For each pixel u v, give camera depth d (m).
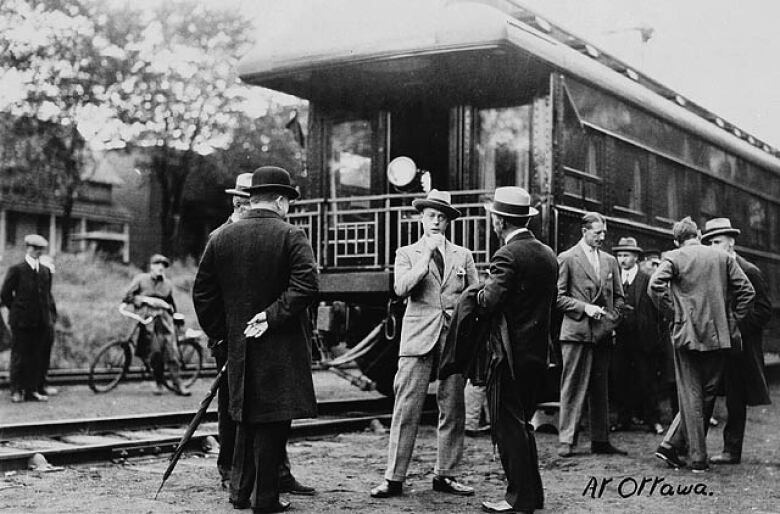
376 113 10.41
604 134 9.92
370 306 9.76
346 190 10.62
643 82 12.19
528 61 8.87
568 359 7.43
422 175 9.22
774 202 16.27
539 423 8.89
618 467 6.86
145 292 12.23
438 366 5.64
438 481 5.68
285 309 4.76
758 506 5.44
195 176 22.38
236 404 4.80
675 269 6.77
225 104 20.53
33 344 11.34
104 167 23.59
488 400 5.12
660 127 11.39
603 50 11.00
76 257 20.33
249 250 4.88
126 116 19.91
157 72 19.92
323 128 10.80
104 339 16.92
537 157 9.12
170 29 19.89
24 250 19.81
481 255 9.56
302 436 8.20
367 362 10.35
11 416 9.57
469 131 9.72
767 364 15.07
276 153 21.25
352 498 5.46
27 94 18.80
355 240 9.76
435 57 8.78
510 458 5.03
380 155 10.35
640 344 9.00
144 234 23.50
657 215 11.21
